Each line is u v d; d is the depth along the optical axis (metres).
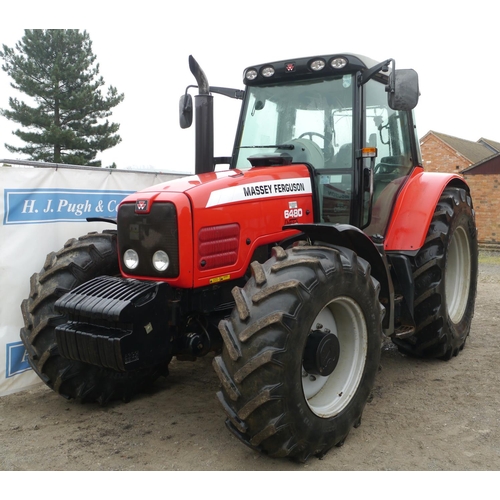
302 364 2.88
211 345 3.33
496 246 16.08
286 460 2.90
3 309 3.97
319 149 3.79
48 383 3.54
